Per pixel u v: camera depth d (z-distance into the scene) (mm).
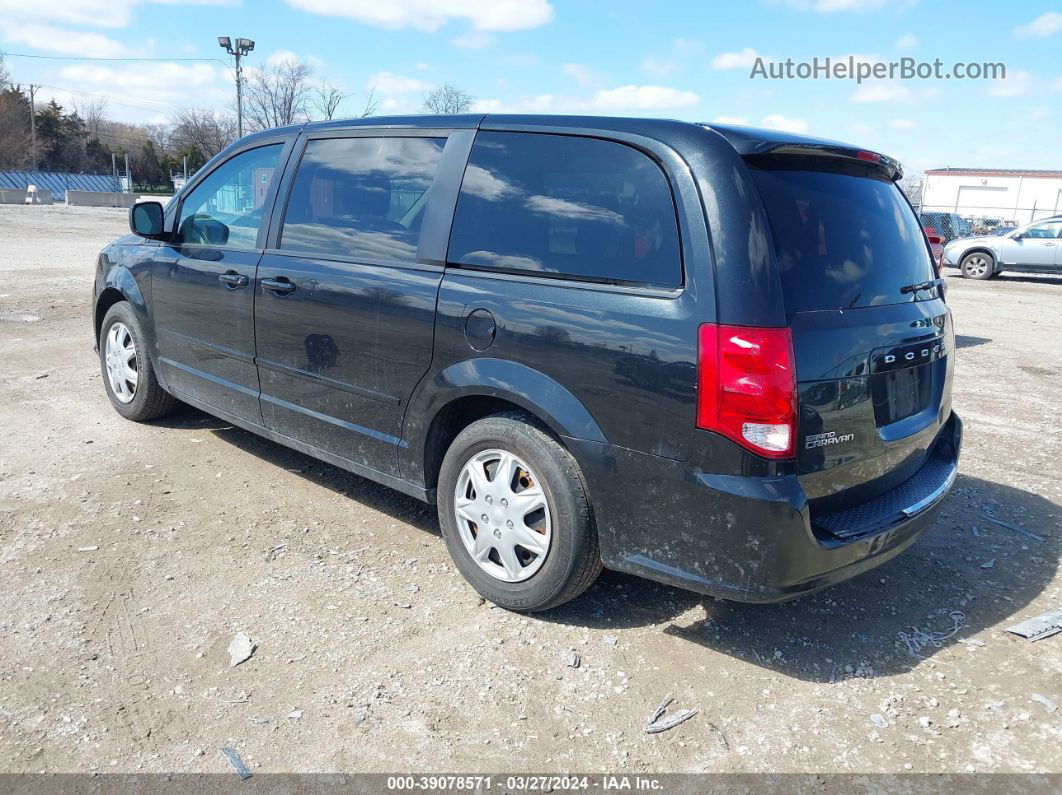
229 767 2430
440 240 3393
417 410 3434
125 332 5336
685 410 2666
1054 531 4297
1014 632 3283
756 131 2898
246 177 4406
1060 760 2574
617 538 2920
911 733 2684
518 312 3053
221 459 4848
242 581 3467
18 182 60969
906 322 3096
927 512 3115
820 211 2920
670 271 2752
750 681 2932
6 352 7352
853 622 3359
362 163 3807
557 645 3102
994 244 19875
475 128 3416
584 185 3029
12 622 3088
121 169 85062
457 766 2473
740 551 2656
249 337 4211
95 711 2637
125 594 3324
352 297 3613
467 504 3348
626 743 2594
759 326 2582
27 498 4176
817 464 2727
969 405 6840
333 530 3980
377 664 2938
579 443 2916
